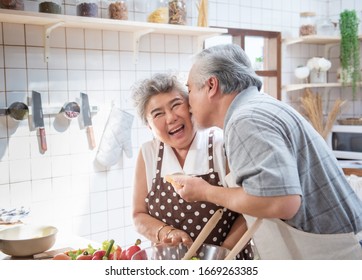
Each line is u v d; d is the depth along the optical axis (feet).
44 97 8.18
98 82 8.82
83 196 8.79
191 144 5.46
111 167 9.14
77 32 8.50
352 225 4.25
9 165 7.88
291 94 12.57
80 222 8.79
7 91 7.78
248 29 11.53
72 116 8.42
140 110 5.34
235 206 3.89
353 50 11.96
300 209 4.03
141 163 5.77
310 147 4.08
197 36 10.06
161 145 5.65
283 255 4.37
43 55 8.13
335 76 13.17
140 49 9.34
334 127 11.80
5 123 7.80
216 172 5.36
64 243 6.11
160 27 8.56
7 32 7.73
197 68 4.40
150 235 5.40
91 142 8.77
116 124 8.97
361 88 12.82
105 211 9.11
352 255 4.18
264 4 11.83
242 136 3.78
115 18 8.33
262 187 3.59
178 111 5.13
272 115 3.88
